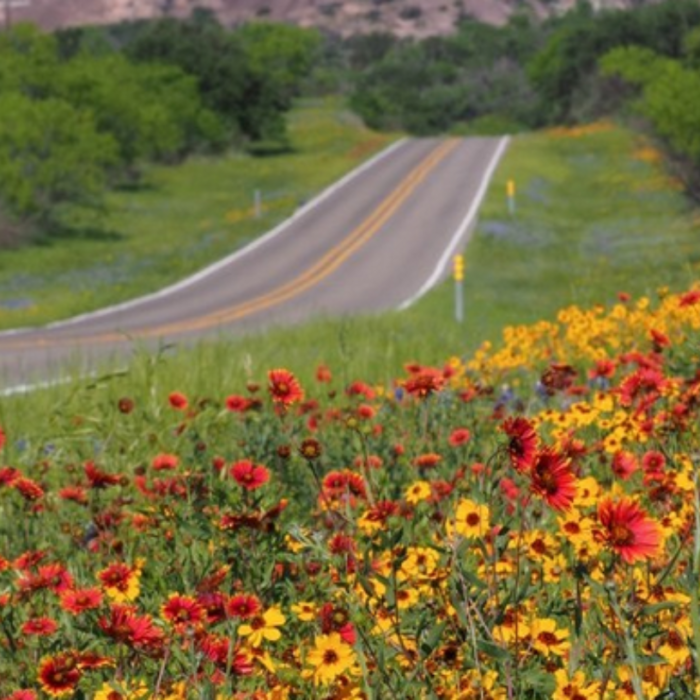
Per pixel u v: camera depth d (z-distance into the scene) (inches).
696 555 320.8
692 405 638.5
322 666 352.8
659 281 3004.4
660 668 354.6
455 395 949.2
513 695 347.9
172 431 973.8
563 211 7514.8
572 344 1323.8
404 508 460.1
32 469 872.9
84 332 3649.1
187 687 383.2
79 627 425.1
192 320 4074.8
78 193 7495.1
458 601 345.1
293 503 665.6
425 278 5147.6
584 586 408.5
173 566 501.0
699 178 7204.7
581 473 604.1
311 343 2285.9
